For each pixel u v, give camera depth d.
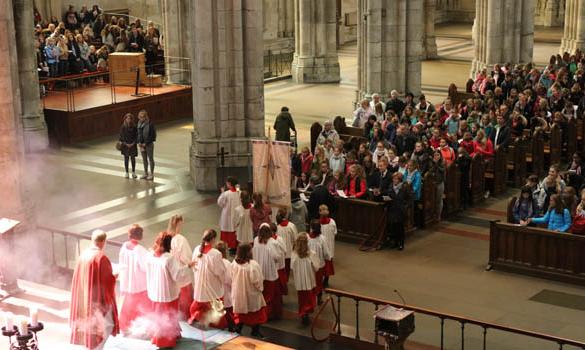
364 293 18.06
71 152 29.52
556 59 33.59
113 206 23.81
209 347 14.69
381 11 30.53
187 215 22.98
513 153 24.95
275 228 16.81
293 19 47.34
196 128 25.61
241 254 15.62
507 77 30.69
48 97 33.00
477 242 20.92
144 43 37.59
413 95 30.69
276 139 26.08
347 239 21.16
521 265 19.03
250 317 15.81
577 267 18.48
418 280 18.75
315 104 35.84
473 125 24.94
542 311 17.20
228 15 24.59
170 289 14.55
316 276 17.30
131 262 14.89
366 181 21.55
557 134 26.28
